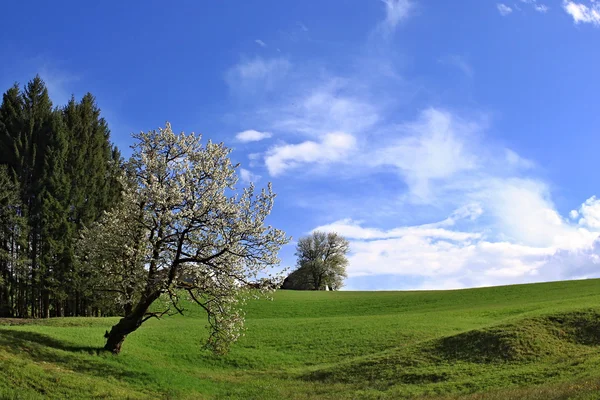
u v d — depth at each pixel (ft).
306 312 250.57
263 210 113.19
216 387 115.65
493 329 133.49
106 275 117.70
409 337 153.89
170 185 112.16
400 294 308.40
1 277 224.12
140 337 155.94
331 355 145.28
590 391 76.79
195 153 119.34
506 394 86.28
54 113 260.01
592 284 257.75
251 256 111.65
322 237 408.46
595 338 122.62
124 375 108.37
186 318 218.79
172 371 121.49
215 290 113.09
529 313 151.33
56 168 246.88
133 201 113.19
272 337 167.12
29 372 90.79
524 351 119.14
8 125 252.42
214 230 109.91
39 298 244.22
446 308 232.12
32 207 238.68
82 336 134.00
